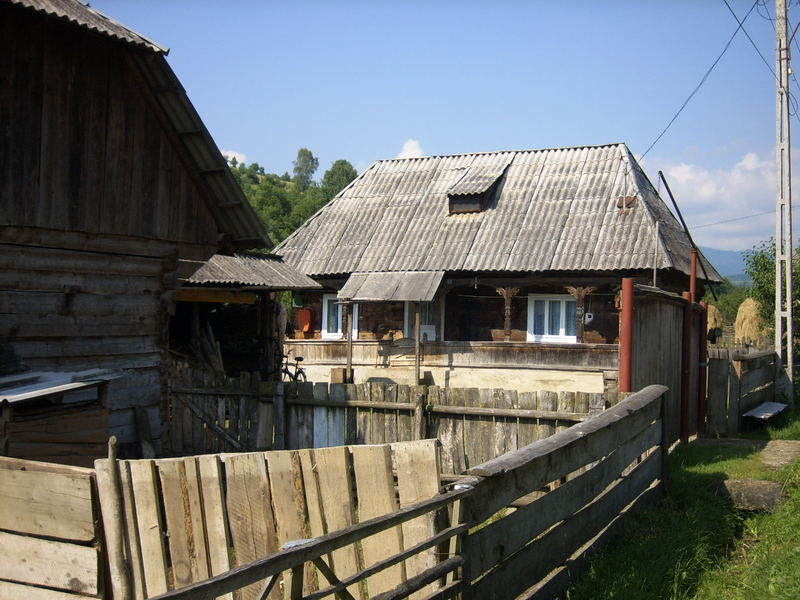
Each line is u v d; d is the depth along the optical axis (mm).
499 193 23125
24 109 7504
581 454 5512
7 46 7363
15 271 7488
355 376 20891
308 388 9484
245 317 17047
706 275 21438
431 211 23469
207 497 4062
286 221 57188
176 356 14312
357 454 4562
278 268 17062
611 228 20109
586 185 22203
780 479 7562
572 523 5367
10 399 5738
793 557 5531
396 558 3621
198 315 15711
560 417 8273
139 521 3873
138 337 8742
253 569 2898
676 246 20078
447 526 4004
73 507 3832
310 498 4363
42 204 7637
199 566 3992
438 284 19797
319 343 21562
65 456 6246
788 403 14500
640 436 6969
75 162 7949
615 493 6230
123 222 8430
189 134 8797
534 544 4812
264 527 4180
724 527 6605
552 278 19859
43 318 7695
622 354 8461
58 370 7766
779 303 15914
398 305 22969
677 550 5734
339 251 22969
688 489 7484
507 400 8625
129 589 3809
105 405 6703
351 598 3516
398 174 26141
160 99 8602
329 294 23984
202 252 9516
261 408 9500
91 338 8172
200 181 9289
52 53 7746
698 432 11477
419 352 19469
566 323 21094
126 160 8469
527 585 4668
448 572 3877
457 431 8820
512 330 21750
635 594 4891
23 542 3969
